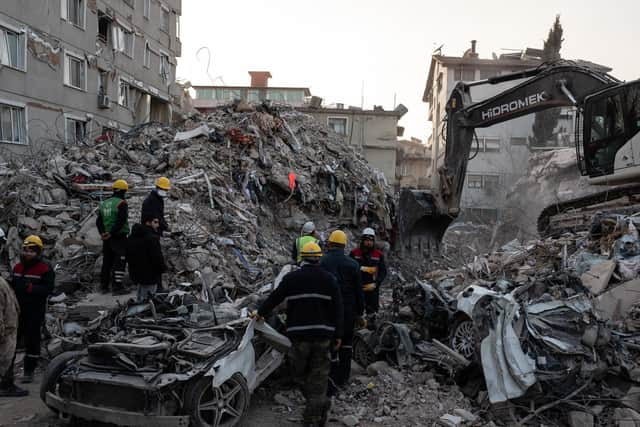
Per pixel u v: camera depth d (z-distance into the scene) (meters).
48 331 7.24
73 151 15.04
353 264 6.11
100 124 26.17
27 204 10.88
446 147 12.51
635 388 5.49
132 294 8.52
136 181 13.03
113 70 27.62
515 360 5.29
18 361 7.04
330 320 5.12
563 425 5.23
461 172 12.23
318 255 5.21
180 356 4.77
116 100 28.02
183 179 13.22
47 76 22.17
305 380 5.11
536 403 5.32
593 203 13.20
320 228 15.75
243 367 5.08
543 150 37.50
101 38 26.52
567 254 9.80
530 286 6.47
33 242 6.08
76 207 11.26
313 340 5.02
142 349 4.64
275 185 15.63
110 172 13.35
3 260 9.54
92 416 4.56
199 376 4.64
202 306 5.86
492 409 5.36
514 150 40.66
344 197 17.08
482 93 43.50
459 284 10.15
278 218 15.46
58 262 9.57
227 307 5.99
